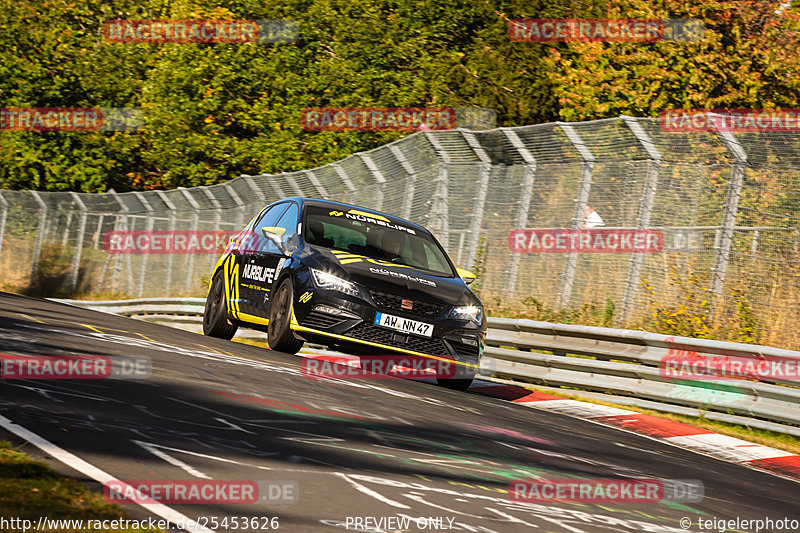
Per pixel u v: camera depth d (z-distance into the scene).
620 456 21.38
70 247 91.19
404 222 35.41
